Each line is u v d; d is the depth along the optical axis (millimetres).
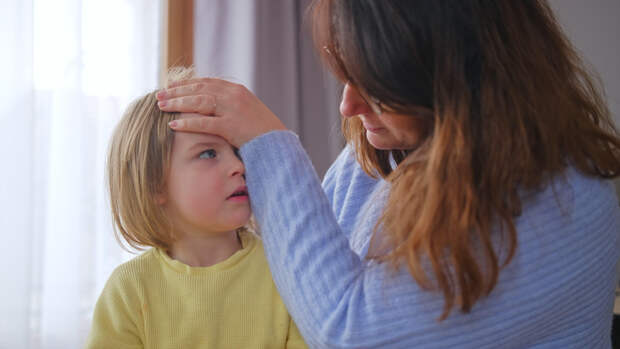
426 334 601
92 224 1773
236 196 822
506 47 610
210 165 811
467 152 565
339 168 1024
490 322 594
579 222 615
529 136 599
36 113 1662
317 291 649
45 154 1681
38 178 1667
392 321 611
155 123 834
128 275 833
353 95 688
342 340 622
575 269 611
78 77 1727
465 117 575
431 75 602
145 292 827
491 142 574
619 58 2475
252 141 724
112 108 1833
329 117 2357
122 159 854
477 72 601
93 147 1775
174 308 828
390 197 658
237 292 846
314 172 717
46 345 1731
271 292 860
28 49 1611
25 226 1614
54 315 1740
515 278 591
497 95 585
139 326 817
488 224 563
